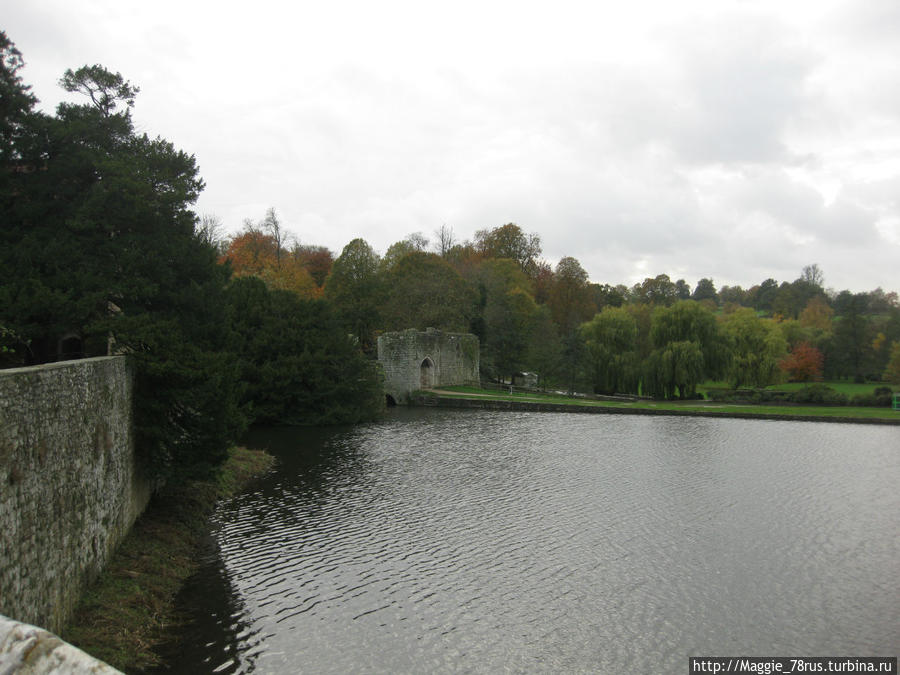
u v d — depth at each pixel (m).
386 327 66.81
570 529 19.14
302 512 20.73
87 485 12.08
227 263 26.89
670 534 18.78
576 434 38.06
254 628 12.62
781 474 26.75
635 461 29.45
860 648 12.38
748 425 42.28
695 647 12.35
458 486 24.39
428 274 68.19
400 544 17.70
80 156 19.98
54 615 10.13
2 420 8.23
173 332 18.69
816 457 30.61
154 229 21.81
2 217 19.09
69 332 19.00
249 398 40.12
